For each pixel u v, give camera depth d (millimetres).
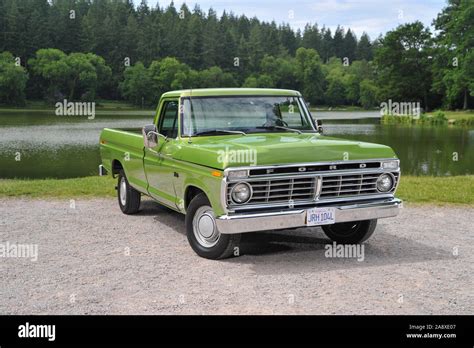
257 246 7223
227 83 146625
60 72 135500
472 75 99562
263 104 7516
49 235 7934
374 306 4980
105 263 6426
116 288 5508
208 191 6125
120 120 76188
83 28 154625
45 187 12508
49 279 5824
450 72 104125
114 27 158750
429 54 119062
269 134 7227
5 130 56719
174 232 8102
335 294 5289
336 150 6312
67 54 152375
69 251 7008
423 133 62500
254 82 148875
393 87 121000
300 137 7012
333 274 5945
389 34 121938
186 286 5543
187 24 168875
